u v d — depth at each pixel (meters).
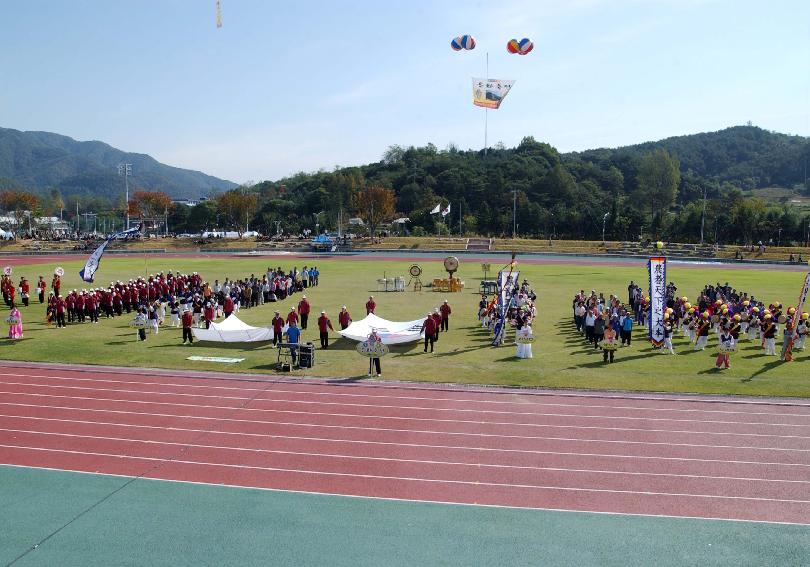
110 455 17.61
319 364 27.62
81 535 13.50
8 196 136.75
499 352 29.98
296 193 192.25
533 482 15.98
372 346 25.38
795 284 57.81
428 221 139.75
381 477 16.23
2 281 45.72
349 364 27.64
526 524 13.96
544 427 19.72
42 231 134.12
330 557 12.65
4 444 18.38
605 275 65.19
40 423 20.06
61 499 15.09
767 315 30.11
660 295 30.59
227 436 18.95
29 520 14.14
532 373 25.97
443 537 13.41
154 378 25.34
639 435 19.06
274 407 21.59
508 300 33.91
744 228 113.44
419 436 18.95
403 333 31.50
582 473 16.48
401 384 24.42
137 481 16.02
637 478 16.20
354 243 110.12
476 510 14.56
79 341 32.66
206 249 105.56
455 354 29.61
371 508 14.63
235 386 24.17
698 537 13.45
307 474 16.41
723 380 24.80
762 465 16.97
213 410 21.30
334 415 20.81
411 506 14.74
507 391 23.50
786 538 13.41
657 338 30.61
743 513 14.46
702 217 115.50
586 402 22.19
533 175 160.38
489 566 12.38
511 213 139.38
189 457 17.45
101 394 23.11
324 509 14.59
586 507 14.73
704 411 21.19
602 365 27.31
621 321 31.73
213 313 36.59
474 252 99.25
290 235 132.88
